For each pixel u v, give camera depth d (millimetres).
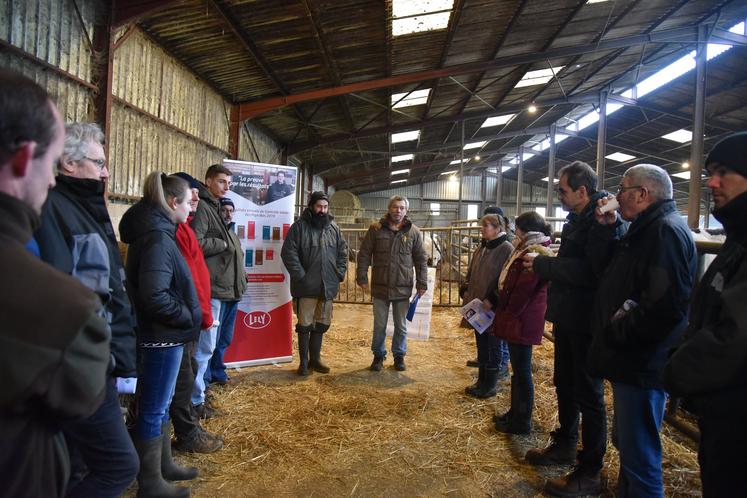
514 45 8789
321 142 12180
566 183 2215
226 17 5227
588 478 2109
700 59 9680
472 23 7273
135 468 1310
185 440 2436
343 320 6203
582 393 2113
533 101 13797
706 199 20828
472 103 12859
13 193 716
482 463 2434
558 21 8180
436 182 29703
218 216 3094
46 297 656
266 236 4059
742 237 1182
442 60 8508
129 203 5062
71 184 1252
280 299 4176
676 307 1494
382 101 10383
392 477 2287
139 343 1818
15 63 3391
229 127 8016
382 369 4094
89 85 4098
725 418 1075
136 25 5070
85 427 1199
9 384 619
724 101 12312
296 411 3062
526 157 24672
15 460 660
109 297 1232
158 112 5668
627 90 14242
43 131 726
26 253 681
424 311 4500
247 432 2723
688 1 8609
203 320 2389
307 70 7383
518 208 21672
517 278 2709
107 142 4230
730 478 1074
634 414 1669
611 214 1906
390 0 5719
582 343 2102
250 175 3961
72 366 696
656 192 1627
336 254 3967
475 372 4078
